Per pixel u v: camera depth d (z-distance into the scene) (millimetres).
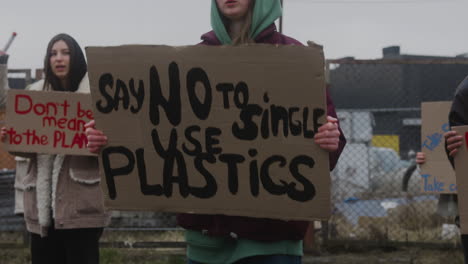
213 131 2941
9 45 6828
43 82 4789
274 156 2879
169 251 7754
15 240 8148
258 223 2975
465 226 3504
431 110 5738
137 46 2998
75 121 4309
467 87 3920
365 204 9617
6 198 8531
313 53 2795
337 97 24312
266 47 2844
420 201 9766
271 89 2855
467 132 3488
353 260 7316
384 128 22469
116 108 3043
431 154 5691
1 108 5133
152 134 3012
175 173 2996
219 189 2947
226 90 2910
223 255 3094
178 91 2969
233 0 3068
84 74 4574
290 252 3041
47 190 4375
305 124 2838
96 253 4473
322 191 2842
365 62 7605
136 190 3045
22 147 4312
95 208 4363
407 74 23750
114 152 3062
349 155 13117
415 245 7754
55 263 4523
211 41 3193
